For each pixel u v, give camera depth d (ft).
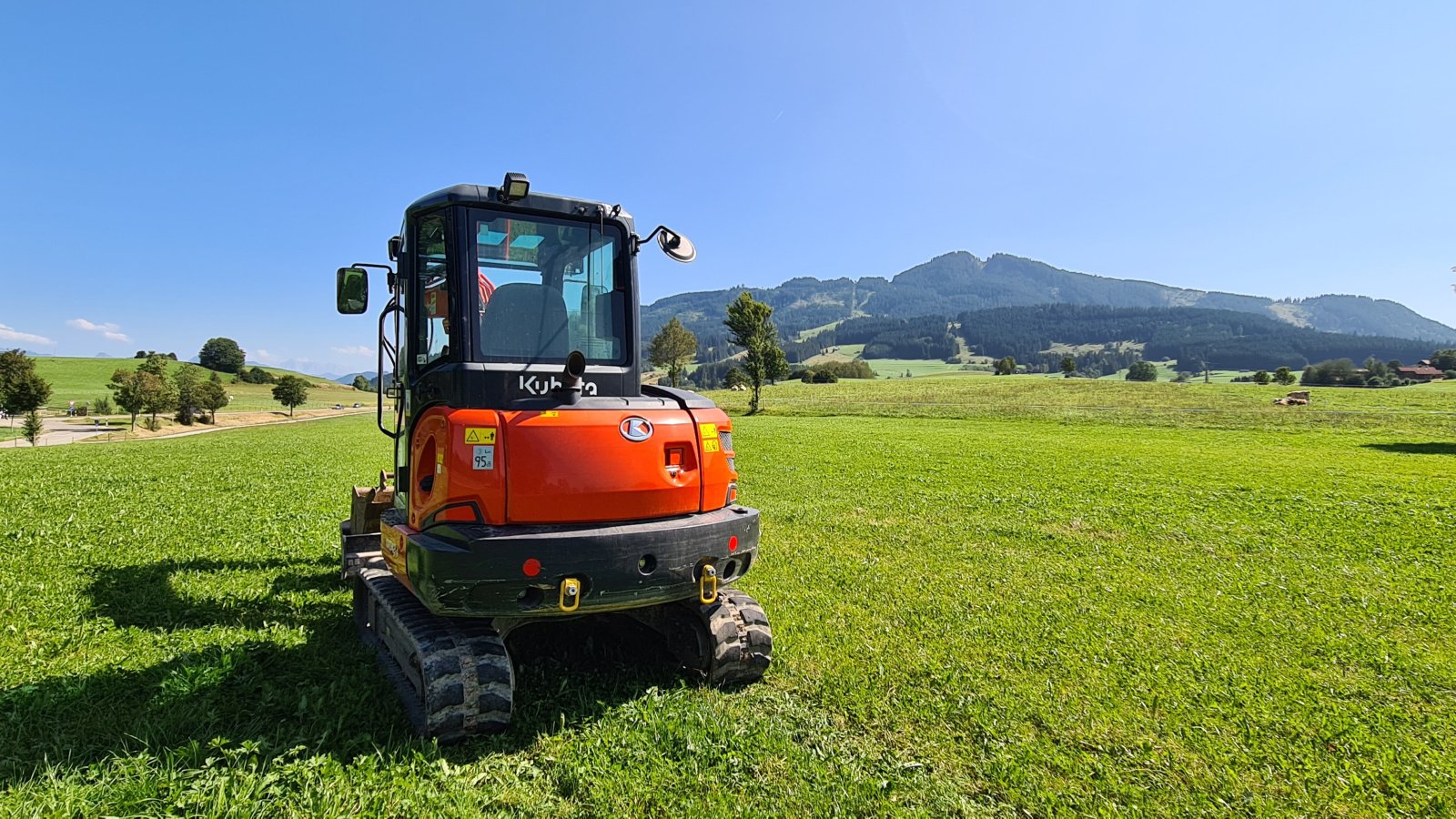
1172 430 124.06
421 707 15.39
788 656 20.48
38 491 48.75
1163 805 13.85
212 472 63.87
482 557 14.05
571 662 19.27
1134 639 22.79
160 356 350.43
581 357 16.05
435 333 17.15
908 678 19.33
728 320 200.44
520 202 16.74
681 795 13.34
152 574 27.99
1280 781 14.76
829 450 86.07
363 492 24.25
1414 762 15.49
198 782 12.75
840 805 13.16
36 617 22.31
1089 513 45.37
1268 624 24.29
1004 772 14.76
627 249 18.24
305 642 21.06
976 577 30.30
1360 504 48.98
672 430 16.58
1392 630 24.11
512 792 13.37
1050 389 229.25
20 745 14.32
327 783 13.00
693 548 15.92
